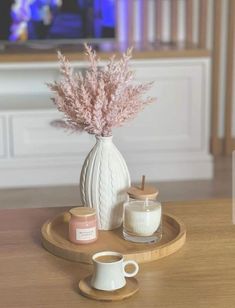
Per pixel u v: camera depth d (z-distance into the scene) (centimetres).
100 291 140
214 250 163
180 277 148
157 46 407
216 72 440
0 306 136
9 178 387
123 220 167
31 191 379
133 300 138
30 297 140
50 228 175
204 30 431
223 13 437
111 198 169
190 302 137
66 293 142
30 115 379
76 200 363
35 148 385
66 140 387
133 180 398
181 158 399
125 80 162
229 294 140
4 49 404
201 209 194
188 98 392
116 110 161
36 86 430
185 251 162
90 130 167
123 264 143
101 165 168
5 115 377
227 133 452
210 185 391
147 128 392
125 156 393
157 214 163
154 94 388
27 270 153
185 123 395
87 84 162
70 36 407
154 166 398
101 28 408
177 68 386
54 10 402
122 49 394
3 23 401
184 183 395
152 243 164
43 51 391
